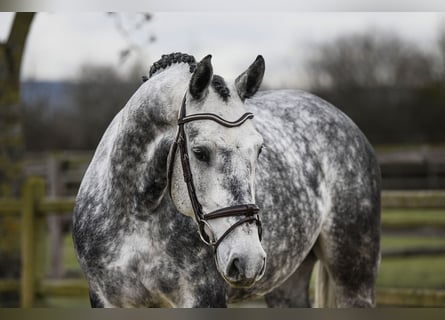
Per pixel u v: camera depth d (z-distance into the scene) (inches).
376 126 1187.3
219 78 164.9
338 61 1229.7
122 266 181.5
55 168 548.4
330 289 239.9
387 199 366.3
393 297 349.4
